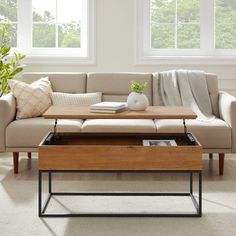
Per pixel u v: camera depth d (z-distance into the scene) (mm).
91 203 3420
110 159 3156
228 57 5852
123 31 5855
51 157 3139
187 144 3570
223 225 2988
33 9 5980
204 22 5906
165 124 4215
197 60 5848
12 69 5668
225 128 4152
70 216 3143
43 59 5852
